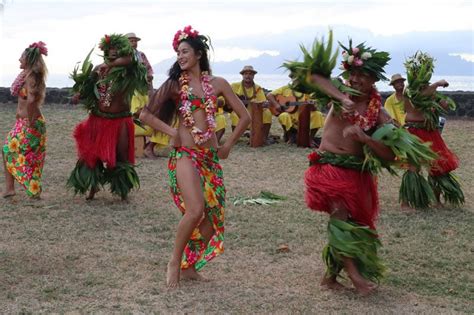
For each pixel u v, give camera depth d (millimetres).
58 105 18422
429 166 5359
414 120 8070
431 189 8078
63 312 4684
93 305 4816
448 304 5016
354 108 5020
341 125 5148
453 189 8180
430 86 7906
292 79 5152
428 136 8047
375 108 5082
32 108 7973
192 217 5113
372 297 5098
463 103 17641
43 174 9867
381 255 6270
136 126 11453
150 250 6254
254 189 9234
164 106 5297
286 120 13438
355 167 5113
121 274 5531
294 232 6988
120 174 8133
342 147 5121
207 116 5191
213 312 4727
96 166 8102
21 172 8117
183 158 5195
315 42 5047
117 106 7953
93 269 5652
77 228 6984
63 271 5594
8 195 8297
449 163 8117
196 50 5223
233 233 6898
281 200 8539
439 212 7977
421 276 5695
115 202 8164
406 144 4941
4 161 8258
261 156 12008
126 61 7719
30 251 6141
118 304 4840
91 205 7984
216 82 5312
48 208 7793
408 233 7055
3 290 5105
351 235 5031
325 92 5023
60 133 13945
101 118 7941
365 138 4949
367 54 5000
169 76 5301
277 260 6047
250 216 7656
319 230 7090
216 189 5285
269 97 13359
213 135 5277
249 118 5387
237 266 5848
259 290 5203
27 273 5527
